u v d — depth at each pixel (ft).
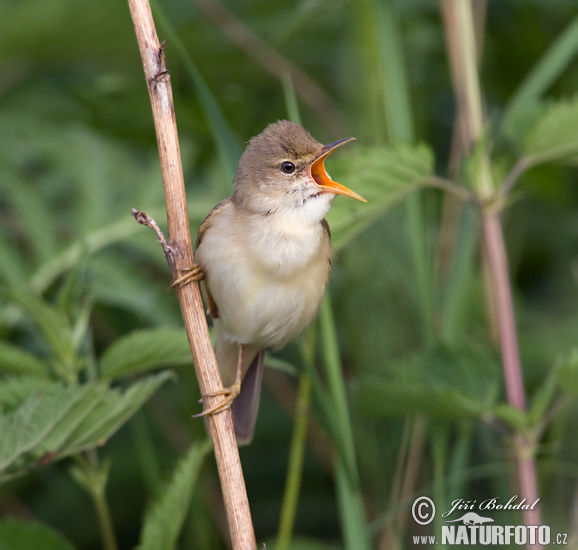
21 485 29.09
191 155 32.40
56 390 18.80
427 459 28.35
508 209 32.68
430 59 35.45
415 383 21.75
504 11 36.63
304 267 22.03
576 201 34.17
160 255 29.84
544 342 30.27
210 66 32.99
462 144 26.53
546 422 21.76
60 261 28.86
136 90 29.71
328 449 31.17
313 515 30.53
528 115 24.36
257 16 35.14
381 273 27.35
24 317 27.73
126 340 20.58
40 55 31.50
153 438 30.68
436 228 31.86
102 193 30.83
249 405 23.04
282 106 33.83
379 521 24.31
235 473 17.75
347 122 31.55
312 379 22.35
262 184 22.00
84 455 22.58
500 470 25.25
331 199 22.18
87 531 29.76
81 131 32.45
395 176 22.12
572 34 25.71
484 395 23.17
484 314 31.40
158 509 20.24
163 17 21.08
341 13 33.78
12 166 30.22
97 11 29.60
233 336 22.68
